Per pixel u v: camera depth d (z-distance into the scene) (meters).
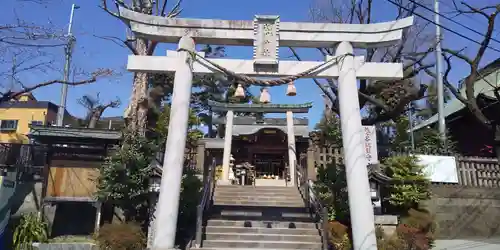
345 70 10.91
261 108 22.30
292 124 22.20
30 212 14.06
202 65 10.94
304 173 17.23
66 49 17.38
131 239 11.20
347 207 12.78
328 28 11.23
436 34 18.28
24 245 12.12
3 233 12.92
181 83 10.61
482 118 15.72
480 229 14.98
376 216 12.48
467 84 15.87
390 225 12.41
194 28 11.11
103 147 14.61
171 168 10.02
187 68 10.74
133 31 10.93
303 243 11.68
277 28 11.09
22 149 16.70
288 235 12.12
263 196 16.47
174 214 9.81
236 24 11.12
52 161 14.05
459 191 15.29
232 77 10.73
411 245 11.23
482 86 23.48
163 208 9.76
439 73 19.84
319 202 13.01
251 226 12.87
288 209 15.01
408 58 18.64
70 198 13.69
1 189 12.98
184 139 10.34
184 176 13.84
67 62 17.62
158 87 20.02
